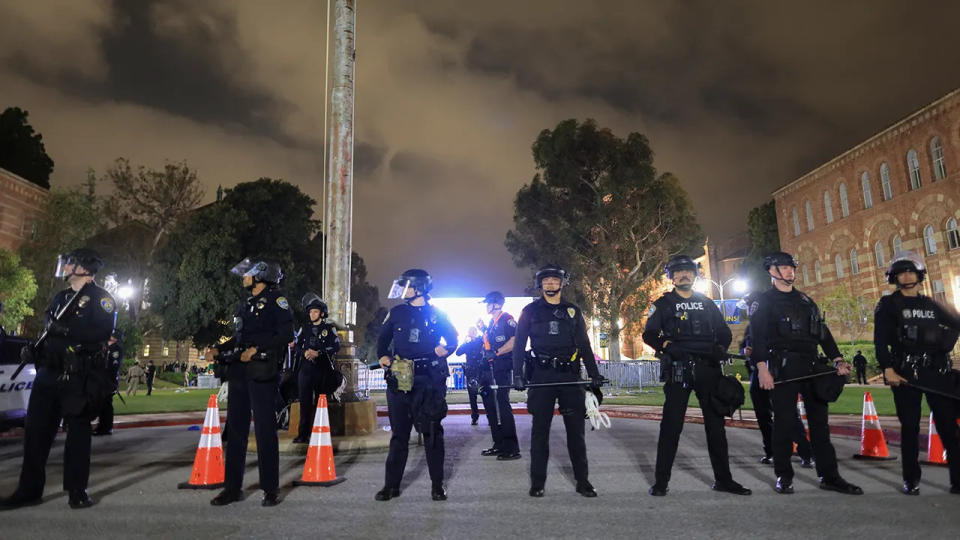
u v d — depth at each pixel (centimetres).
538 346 486
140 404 1766
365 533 365
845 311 3102
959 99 3062
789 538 343
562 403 483
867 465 609
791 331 477
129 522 396
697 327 481
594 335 3388
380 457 686
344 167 857
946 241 3162
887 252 3591
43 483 458
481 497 468
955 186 3081
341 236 841
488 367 744
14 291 2825
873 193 3691
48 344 444
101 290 469
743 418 1112
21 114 4947
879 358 480
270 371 462
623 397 1922
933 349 461
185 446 830
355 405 785
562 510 421
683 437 853
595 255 3519
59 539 354
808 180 4347
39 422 452
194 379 4000
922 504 427
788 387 477
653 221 3456
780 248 4697
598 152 3497
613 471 583
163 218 3734
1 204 4056
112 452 765
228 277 3922
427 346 479
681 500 449
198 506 445
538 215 3731
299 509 432
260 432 454
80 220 3325
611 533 359
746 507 423
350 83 880
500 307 756
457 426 1085
